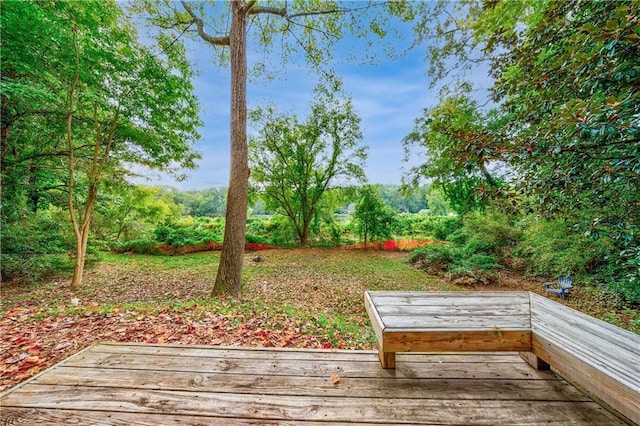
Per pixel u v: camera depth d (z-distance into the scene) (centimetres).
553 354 134
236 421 132
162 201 1512
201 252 1191
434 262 835
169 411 138
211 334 258
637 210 201
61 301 468
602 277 453
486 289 627
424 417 134
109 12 510
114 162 645
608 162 167
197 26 621
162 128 652
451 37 616
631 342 132
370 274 792
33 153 632
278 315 335
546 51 236
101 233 1215
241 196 488
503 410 139
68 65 502
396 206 1577
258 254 1158
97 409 139
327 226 1455
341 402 145
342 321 386
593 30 162
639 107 143
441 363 183
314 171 1390
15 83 440
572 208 200
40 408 140
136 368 177
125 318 299
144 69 573
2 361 208
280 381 164
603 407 140
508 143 191
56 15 469
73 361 184
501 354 192
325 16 649
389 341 153
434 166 948
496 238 764
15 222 617
